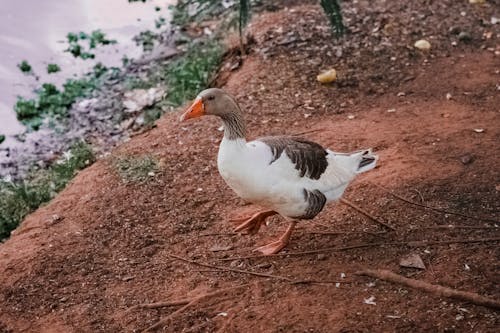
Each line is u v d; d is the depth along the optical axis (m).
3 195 3.38
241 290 2.61
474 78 3.73
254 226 2.82
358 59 3.88
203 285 2.65
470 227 2.80
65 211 3.02
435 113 3.48
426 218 2.85
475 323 2.44
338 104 3.60
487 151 3.18
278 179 2.57
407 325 2.44
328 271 2.65
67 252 2.81
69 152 3.61
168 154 3.31
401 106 3.55
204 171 3.20
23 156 3.70
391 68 3.82
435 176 3.05
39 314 2.59
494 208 2.89
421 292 2.55
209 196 3.06
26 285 2.69
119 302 2.61
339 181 2.69
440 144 3.25
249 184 2.58
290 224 2.76
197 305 2.57
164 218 2.96
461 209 2.89
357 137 3.34
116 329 2.52
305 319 2.47
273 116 3.54
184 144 3.38
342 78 3.75
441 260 2.67
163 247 2.83
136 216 2.97
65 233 2.90
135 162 3.25
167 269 2.73
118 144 3.70
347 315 2.48
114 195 3.08
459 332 2.41
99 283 2.69
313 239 2.80
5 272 2.74
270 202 2.62
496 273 2.61
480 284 2.57
